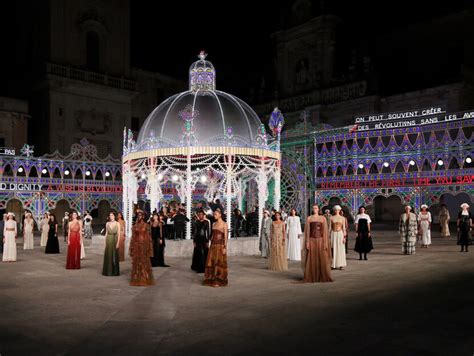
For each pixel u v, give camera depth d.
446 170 28.08
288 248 17.48
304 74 46.03
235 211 21.12
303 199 34.75
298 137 35.31
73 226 15.29
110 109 44.44
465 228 19.58
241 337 7.38
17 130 37.72
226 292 11.09
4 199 30.77
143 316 8.77
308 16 45.91
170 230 19.66
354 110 41.12
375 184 31.00
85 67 42.66
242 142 19.20
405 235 18.61
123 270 14.96
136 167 20.22
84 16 42.97
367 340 7.19
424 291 10.99
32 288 11.74
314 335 7.45
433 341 7.13
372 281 12.44
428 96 37.34
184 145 18.58
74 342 7.21
